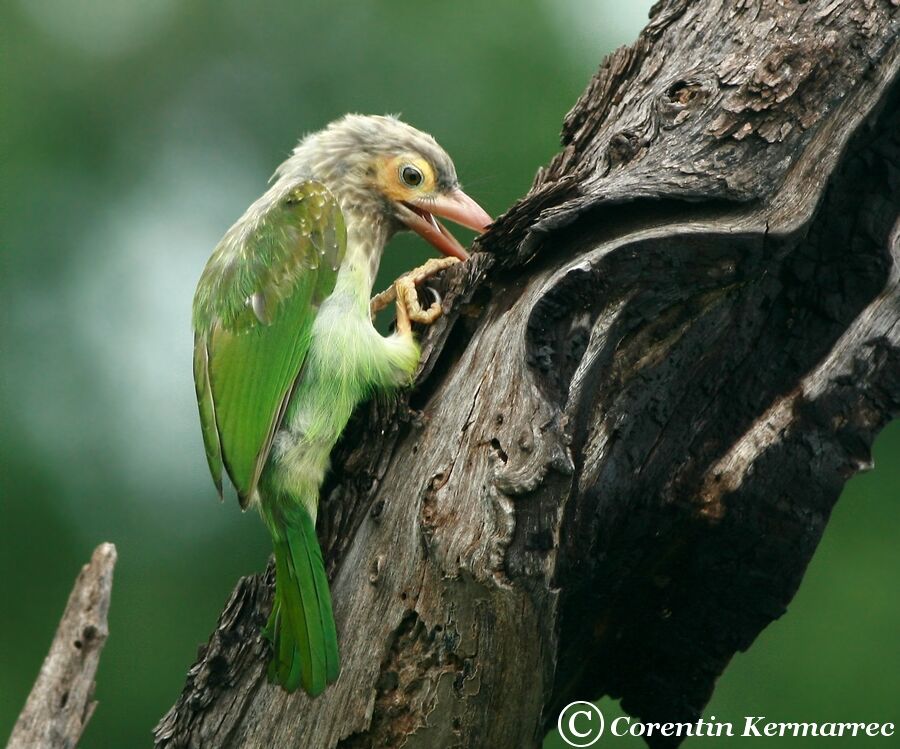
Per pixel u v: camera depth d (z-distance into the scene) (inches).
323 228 377.4
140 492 569.9
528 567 272.2
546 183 353.1
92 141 600.1
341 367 343.9
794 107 313.3
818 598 542.6
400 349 340.8
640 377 314.8
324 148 404.8
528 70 586.9
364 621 301.7
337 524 320.5
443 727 289.6
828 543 555.2
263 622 324.8
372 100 587.2
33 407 569.6
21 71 605.3
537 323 291.6
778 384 328.8
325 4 607.2
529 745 293.6
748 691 522.9
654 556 333.4
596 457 311.7
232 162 593.6
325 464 339.3
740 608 337.4
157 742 329.1
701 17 345.7
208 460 358.3
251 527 570.9
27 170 592.1
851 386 323.0
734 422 328.2
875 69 317.7
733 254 301.7
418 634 291.3
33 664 546.3
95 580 253.9
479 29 597.6
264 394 351.3
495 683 283.4
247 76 603.5
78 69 608.7
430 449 301.4
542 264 310.2
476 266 312.0
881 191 326.0
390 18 600.1
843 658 525.0
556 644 286.5
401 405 310.5
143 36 615.2
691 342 317.4
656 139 322.3
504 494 274.4
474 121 578.2
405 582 295.3
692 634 342.6
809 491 325.1
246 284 369.1
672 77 336.5
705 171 307.9
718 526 326.3
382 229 406.0
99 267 587.8
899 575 543.2
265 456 339.0
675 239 295.9
